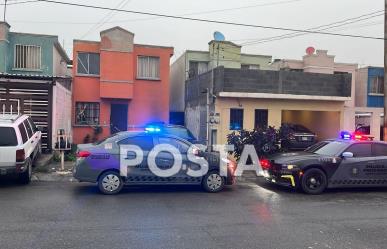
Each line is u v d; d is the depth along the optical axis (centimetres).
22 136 1107
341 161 1101
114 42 2288
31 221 731
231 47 2738
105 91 2278
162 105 2430
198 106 2233
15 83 1706
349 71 2962
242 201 960
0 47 2141
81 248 590
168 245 613
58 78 1755
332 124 2194
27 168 1112
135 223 734
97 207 857
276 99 2019
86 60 2312
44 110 1728
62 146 1344
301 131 2091
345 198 1030
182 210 849
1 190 1026
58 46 2358
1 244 600
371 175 1120
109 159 1004
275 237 666
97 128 2291
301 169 1073
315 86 2052
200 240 641
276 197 1023
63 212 804
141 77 2397
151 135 1052
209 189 1064
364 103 3006
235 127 1964
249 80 1964
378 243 645
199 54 2723
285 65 2902
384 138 1577
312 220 789
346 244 638
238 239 651
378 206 936
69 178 1218
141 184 1034
